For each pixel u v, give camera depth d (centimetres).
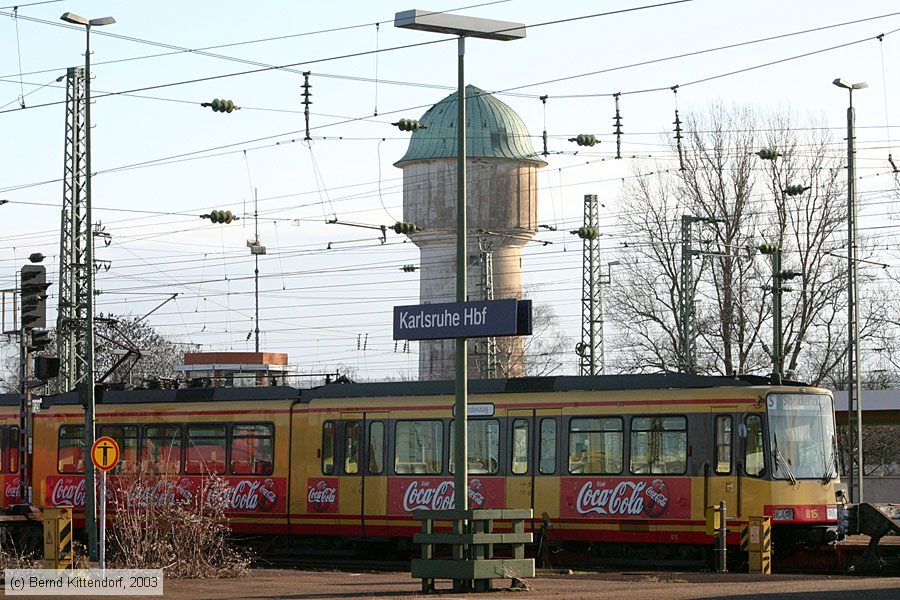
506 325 2595
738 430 3441
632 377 3616
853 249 5144
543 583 2758
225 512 4100
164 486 3497
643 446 3541
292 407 4053
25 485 4162
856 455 5234
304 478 3997
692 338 6103
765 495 3409
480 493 3734
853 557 3516
